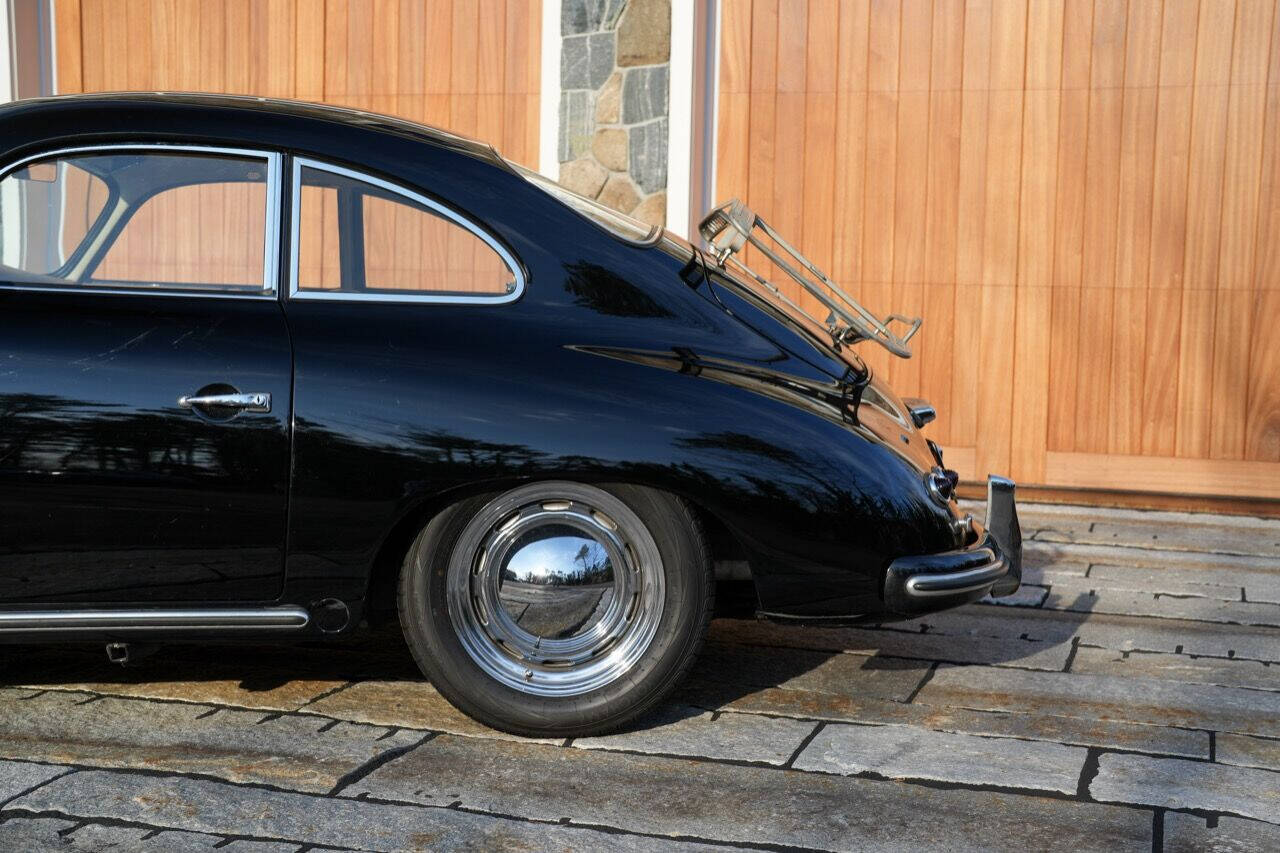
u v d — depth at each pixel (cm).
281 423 308
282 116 329
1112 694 372
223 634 318
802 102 678
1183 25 634
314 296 319
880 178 673
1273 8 624
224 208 323
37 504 306
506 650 325
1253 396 641
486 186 330
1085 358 659
